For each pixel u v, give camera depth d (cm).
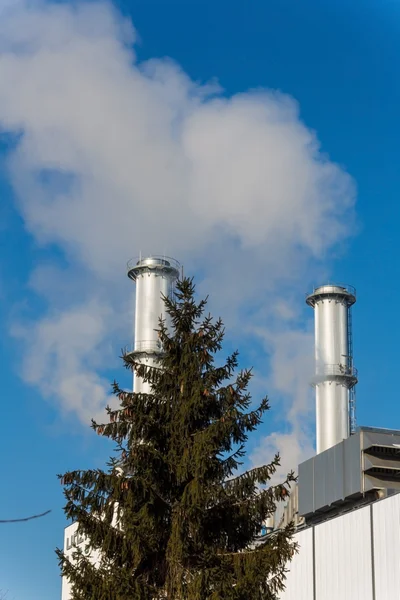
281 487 2703
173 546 2617
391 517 4266
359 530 4516
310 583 4866
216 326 2944
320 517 5738
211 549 2636
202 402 2809
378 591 4281
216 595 2495
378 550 4331
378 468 5200
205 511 2669
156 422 2791
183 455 2727
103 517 2736
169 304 3012
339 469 5447
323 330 9138
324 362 9025
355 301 9275
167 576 2630
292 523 2652
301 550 5003
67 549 6512
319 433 8912
